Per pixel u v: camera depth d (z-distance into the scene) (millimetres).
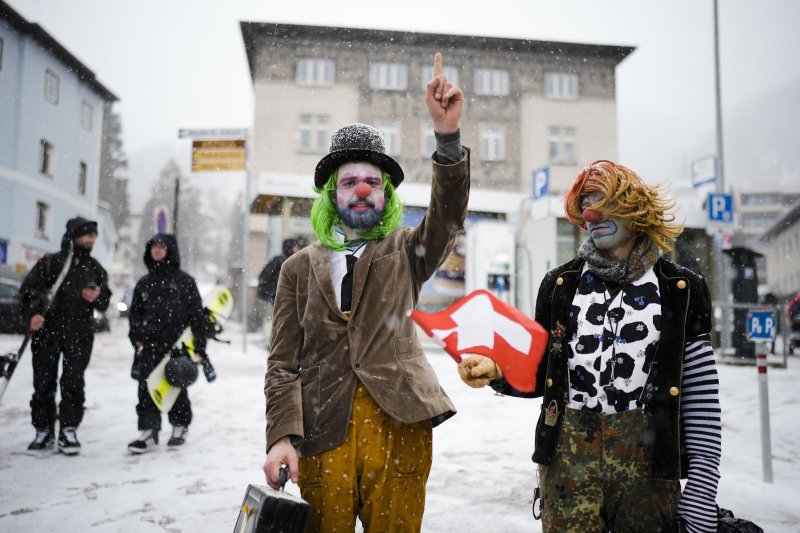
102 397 7812
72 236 5258
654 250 1926
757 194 99250
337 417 2021
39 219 30516
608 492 1841
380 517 2008
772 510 3863
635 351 1868
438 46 32781
